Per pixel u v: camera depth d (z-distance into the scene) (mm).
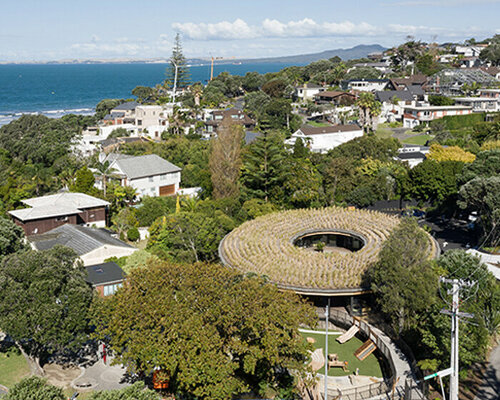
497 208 57938
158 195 86750
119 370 38562
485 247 61625
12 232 49875
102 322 37156
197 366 30547
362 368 39312
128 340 34000
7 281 35656
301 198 74812
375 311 46531
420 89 152500
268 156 78500
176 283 36312
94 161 101875
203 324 32812
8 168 96250
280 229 58594
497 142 92188
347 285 44344
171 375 33094
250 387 35562
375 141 91562
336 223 59938
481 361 38031
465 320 34500
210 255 60781
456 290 28172
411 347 39188
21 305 35156
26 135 129250
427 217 76125
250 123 140625
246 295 32938
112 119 156875
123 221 68500
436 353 35406
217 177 76000
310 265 47844
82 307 36562
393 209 78500
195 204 71875
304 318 34531
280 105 133125
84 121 160750
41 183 85438
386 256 39281
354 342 43406
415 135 119375
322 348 42469
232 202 71500
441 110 127250
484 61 190000
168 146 102938
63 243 55969
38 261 36781
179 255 57469
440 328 34938
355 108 143000
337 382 37281
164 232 60594
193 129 135250
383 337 41375
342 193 79625
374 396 34781
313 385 33812
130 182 82312
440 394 34094
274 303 33375
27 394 27484
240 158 79062
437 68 184375
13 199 77812
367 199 77188
